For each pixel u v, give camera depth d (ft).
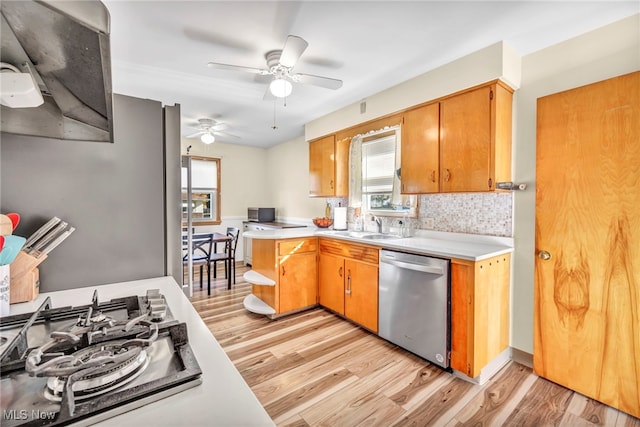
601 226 5.68
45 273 3.61
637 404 5.23
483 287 6.34
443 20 5.85
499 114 6.81
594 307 5.77
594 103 5.76
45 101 2.92
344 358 7.23
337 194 11.70
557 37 6.38
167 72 8.11
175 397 1.69
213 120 12.55
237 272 15.96
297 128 14.24
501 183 6.84
